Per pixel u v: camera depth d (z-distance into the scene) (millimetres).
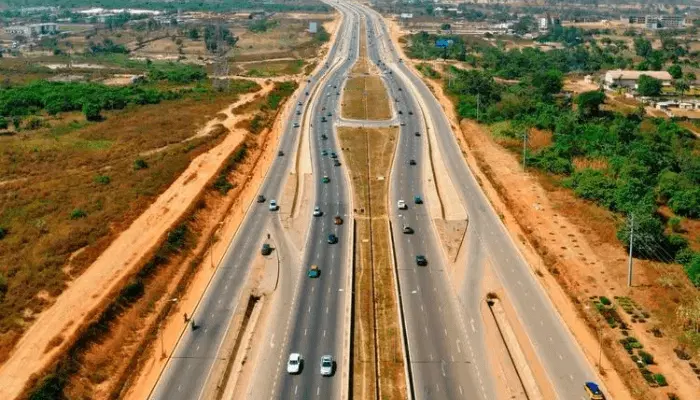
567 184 173500
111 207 154250
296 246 144750
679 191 162250
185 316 117312
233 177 183625
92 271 126875
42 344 104562
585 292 124000
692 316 111812
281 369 104188
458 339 111875
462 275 132500
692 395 96688
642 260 134500
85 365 103500
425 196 171375
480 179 183375
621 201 157375
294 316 118375
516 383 101125
